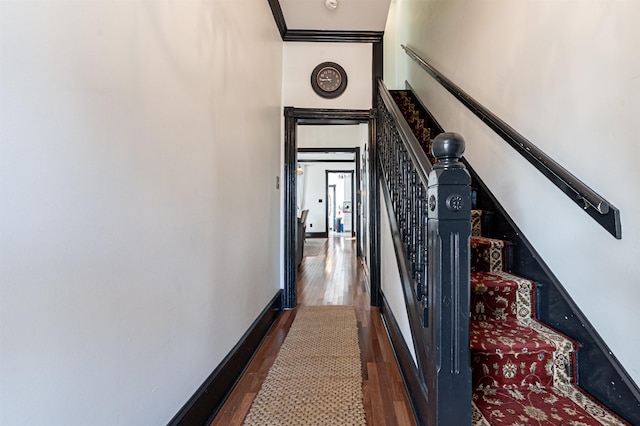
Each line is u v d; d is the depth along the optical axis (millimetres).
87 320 769
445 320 1046
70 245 724
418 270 1390
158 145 1064
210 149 1471
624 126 1112
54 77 686
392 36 5559
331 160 9750
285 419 1449
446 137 1050
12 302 603
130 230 924
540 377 1375
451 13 2822
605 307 1222
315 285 4191
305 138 7133
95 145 795
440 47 3100
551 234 1541
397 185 2016
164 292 1099
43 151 661
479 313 1634
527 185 1729
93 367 787
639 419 1080
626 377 1131
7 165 593
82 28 757
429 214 1144
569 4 1387
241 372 1859
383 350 2186
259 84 2309
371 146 3168
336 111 3160
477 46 2316
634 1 1069
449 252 1042
